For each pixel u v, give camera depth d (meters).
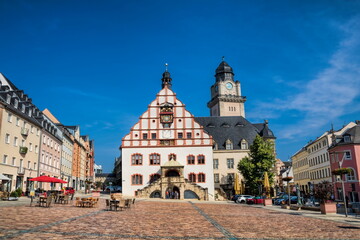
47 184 63.56
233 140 78.94
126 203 30.33
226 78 112.25
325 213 28.84
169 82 78.19
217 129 81.50
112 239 12.72
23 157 51.72
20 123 50.62
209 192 66.00
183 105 70.31
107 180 189.38
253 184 64.75
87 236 13.15
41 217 19.41
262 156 64.94
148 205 37.88
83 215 21.97
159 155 67.75
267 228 17.70
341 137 69.06
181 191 61.44
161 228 16.48
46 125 63.75
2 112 44.56
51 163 67.06
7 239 11.72
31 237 12.29
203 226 17.88
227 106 109.62
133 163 67.38
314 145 86.56
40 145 59.16
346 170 27.30
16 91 61.72
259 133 81.56
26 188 52.31
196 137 68.62
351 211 31.30
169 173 66.56
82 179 111.25
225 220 21.84
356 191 63.22
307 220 22.77
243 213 28.91
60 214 21.86
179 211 29.41
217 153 76.94
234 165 76.00
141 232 14.87
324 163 78.00
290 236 14.89
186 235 14.37
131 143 68.38
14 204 29.53
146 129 69.12
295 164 109.31
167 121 69.25
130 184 66.38
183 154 67.81
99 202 39.47
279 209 36.31
